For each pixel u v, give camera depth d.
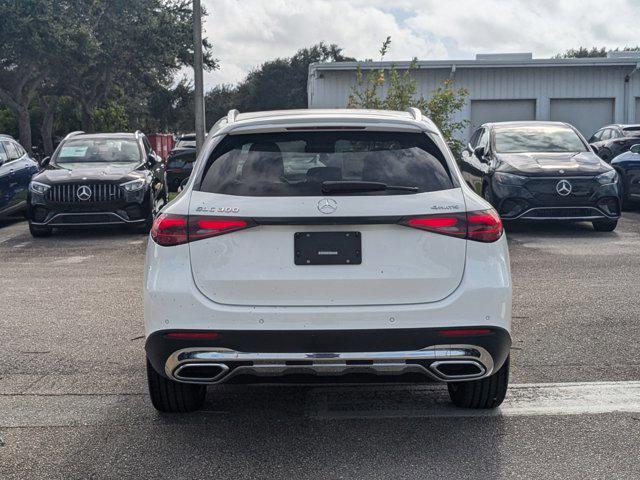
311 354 3.74
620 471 3.57
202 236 3.82
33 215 12.27
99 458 3.80
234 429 4.18
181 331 3.78
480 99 27.80
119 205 12.24
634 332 6.11
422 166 3.97
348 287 3.77
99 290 8.05
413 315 3.75
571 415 4.31
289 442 3.98
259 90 89.19
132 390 4.85
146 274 3.94
